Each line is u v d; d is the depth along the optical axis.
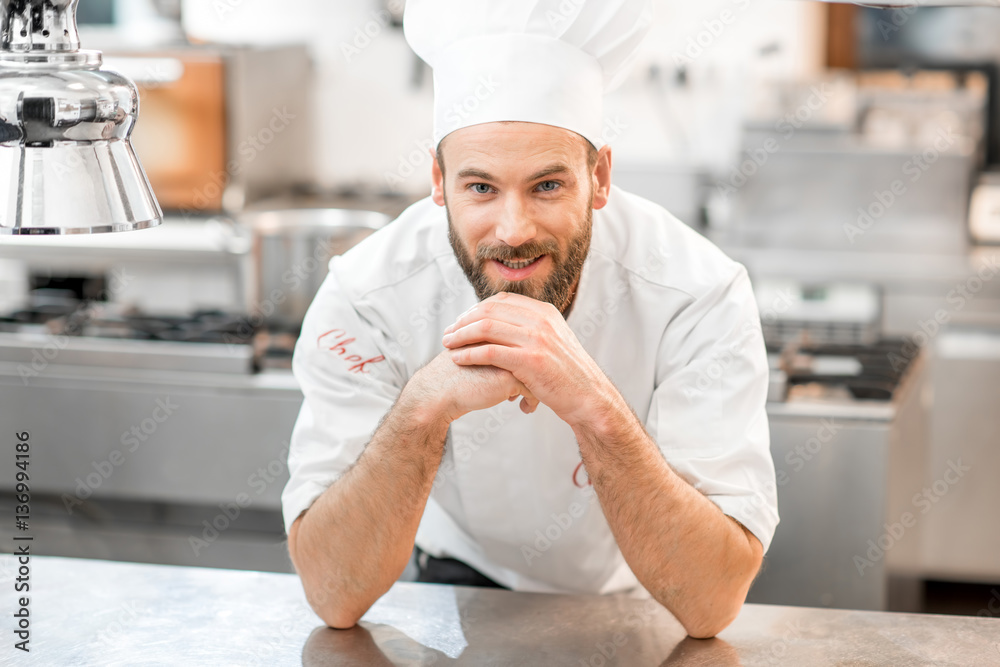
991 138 3.76
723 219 3.56
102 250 3.26
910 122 3.41
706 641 1.14
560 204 1.14
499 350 1.13
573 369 1.14
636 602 1.23
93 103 0.89
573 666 1.09
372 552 1.17
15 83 0.86
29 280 3.45
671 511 1.16
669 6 3.63
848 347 2.47
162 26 3.73
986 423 3.08
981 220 3.45
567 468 1.43
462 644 1.13
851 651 1.11
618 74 1.28
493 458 1.43
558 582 1.56
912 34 3.73
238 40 3.77
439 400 1.16
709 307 1.33
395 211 3.46
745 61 3.64
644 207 1.42
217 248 3.22
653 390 1.40
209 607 1.21
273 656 1.11
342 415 1.35
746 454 1.26
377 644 1.13
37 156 0.88
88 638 1.14
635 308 1.37
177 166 3.31
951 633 1.14
